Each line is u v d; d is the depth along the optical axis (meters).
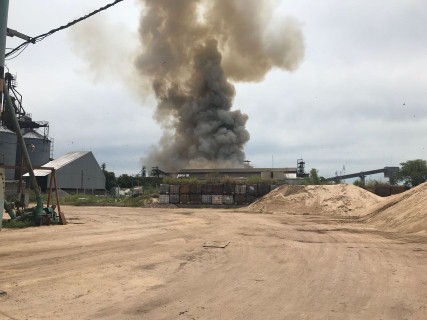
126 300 6.20
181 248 11.82
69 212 29.44
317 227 18.56
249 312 5.61
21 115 63.59
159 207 38.59
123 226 18.50
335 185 33.16
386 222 18.94
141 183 74.38
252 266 9.05
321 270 8.56
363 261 9.64
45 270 8.43
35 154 68.19
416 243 12.85
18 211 18.72
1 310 5.62
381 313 5.59
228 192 38.53
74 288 6.91
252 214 28.45
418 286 7.13
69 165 68.38
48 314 5.46
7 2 10.52
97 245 12.23
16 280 7.48
